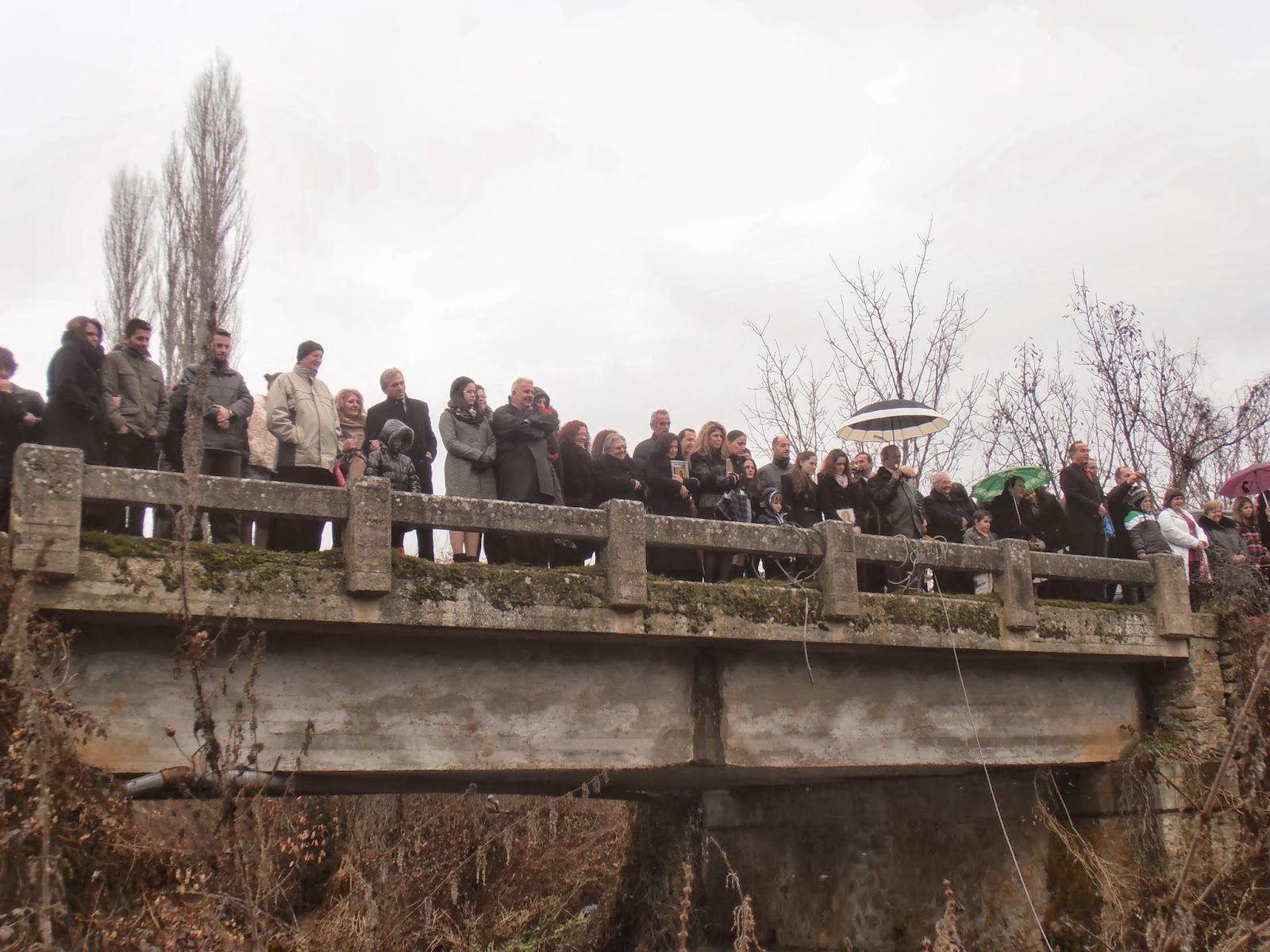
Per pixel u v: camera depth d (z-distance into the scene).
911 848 14.15
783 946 15.63
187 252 21.94
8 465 8.41
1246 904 10.97
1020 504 13.57
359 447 10.40
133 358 9.23
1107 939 11.71
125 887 7.47
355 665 8.77
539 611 8.96
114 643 7.94
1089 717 12.62
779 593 10.12
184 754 8.00
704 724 10.20
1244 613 12.78
